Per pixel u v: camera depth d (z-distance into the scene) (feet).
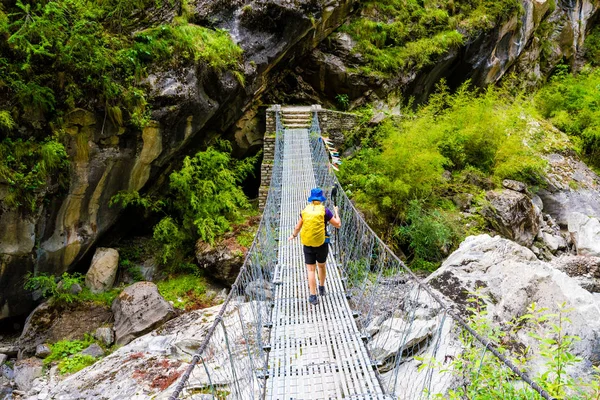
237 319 14.39
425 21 40.40
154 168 24.32
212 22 27.30
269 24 29.07
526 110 36.24
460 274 13.46
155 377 12.89
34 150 19.02
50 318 20.07
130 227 25.64
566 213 31.53
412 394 9.23
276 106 33.42
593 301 12.11
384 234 25.09
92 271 22.18
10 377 17.43
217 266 22.49
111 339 18.97
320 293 13.16
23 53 18.30
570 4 57.88
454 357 8.19
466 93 35.86
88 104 20.27
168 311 19.35
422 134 27.91
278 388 8.82
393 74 37.68
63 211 20.90
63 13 18.95
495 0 43.50
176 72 23.20
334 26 36.76
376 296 12.92
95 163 21.20
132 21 22.65
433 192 27.53
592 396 6.90
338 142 33.09
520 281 12.59
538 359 10.09
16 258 19.60
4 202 18.56
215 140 29.19
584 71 51.60
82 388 13.15
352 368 9.38
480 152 31.94
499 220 25.96
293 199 22.95
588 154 40.86
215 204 24.85
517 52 47.75
